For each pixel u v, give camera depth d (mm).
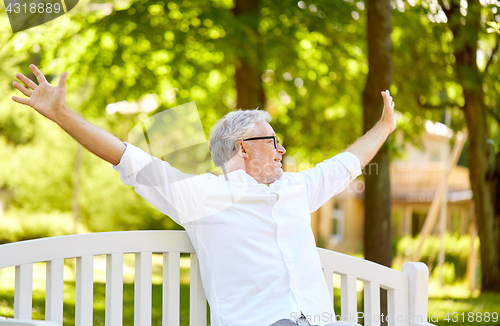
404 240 14773
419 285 2031
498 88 6070
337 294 6117
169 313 1820
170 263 1832
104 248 1720
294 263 1824
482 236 6469
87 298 1686
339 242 19500
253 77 6133
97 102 6867
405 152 8266
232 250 1812
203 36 5605
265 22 6152
